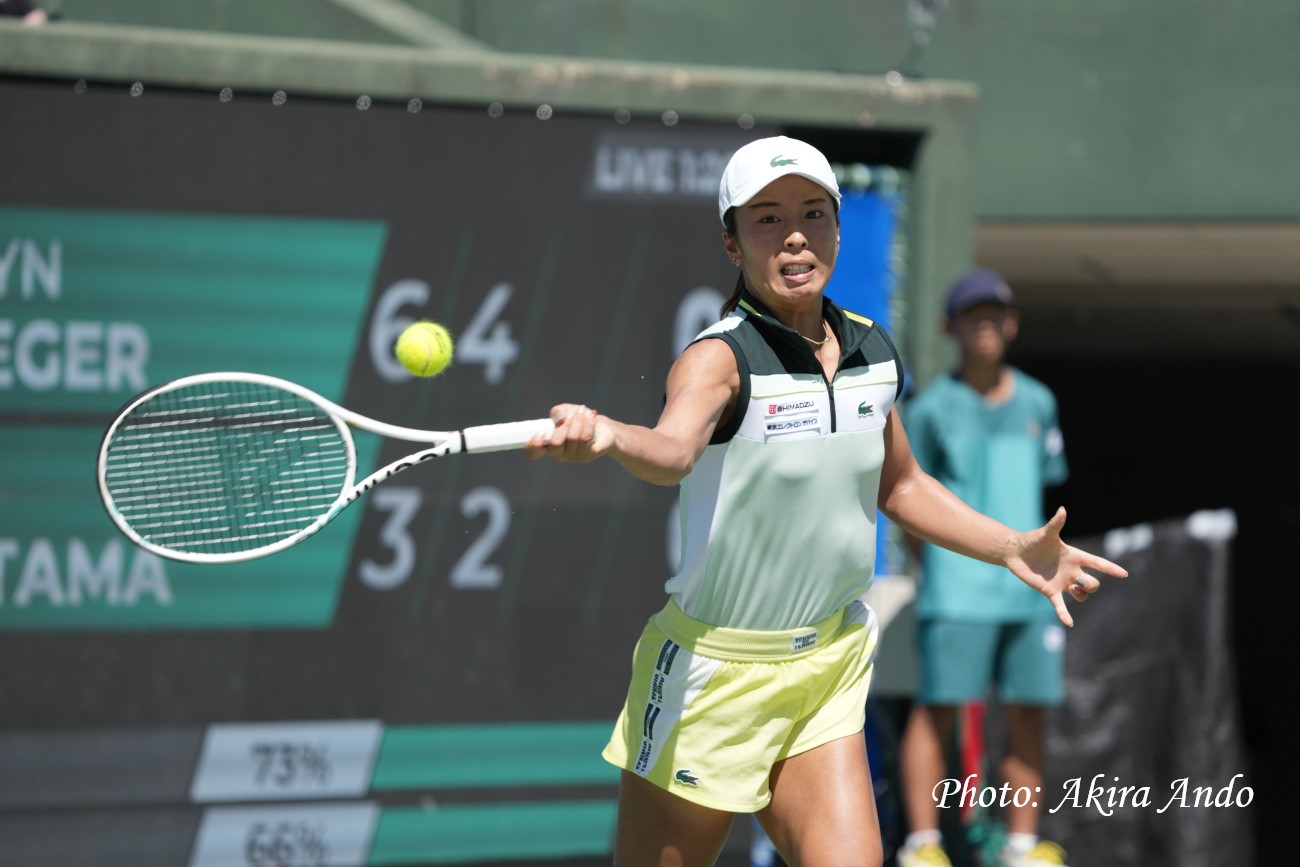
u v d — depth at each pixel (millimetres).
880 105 24734
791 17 28188
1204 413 45062
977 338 22750
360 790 22016
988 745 25750
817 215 11688
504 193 22766
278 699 21797
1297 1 29828
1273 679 42250
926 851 22234
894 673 24344
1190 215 29578
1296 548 43625
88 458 21312
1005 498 22703
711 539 11875
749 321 11727
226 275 21828
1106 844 25672
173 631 21547
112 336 21453
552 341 22844
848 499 11953
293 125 22109
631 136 23297
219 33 24750
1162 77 29562
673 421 10953
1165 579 26312
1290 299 37031
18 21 21609
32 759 21047
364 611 22094
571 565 22750
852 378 11891
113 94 21547
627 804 12695
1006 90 29203
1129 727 25953
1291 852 36500
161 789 21422
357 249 22250
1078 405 45219
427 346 12289
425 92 22531
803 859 12219
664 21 27734
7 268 21188
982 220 29312
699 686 12227
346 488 11562
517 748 22484
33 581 21141
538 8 27359
